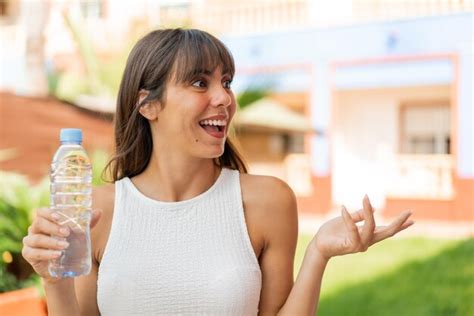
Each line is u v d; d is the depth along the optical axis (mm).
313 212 11586
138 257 1716
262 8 12234
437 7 10930
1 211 4676
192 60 1672
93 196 1807
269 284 1768
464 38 10656
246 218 1769
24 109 8156
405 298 6988
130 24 12102
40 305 3668
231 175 1818
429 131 12367
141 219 1750
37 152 7906
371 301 6914
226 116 1718
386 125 12688
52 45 12742
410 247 8625
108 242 1741
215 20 12422
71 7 12547
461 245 8492
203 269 1698
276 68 12062
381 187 12500
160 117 1735
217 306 1681
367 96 12773
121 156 1836
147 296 1698
